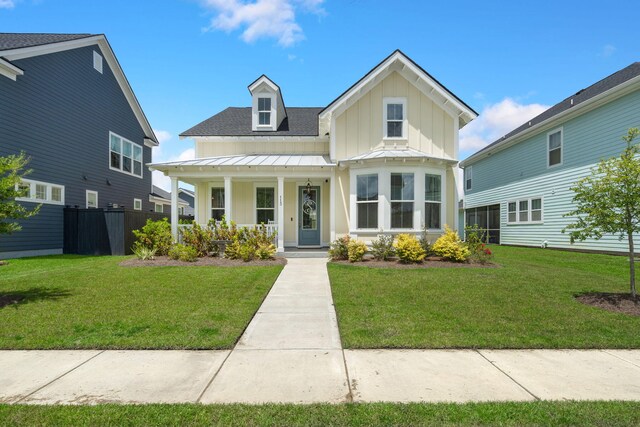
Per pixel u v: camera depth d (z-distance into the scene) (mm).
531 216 18125
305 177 12727
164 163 12195
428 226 11438
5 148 11984
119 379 3467
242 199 14383
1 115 11836
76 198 15648
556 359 3971
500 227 21359
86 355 4051
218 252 11445
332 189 12359
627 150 6328
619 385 3375
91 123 16734
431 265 9961
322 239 14195
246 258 10602
